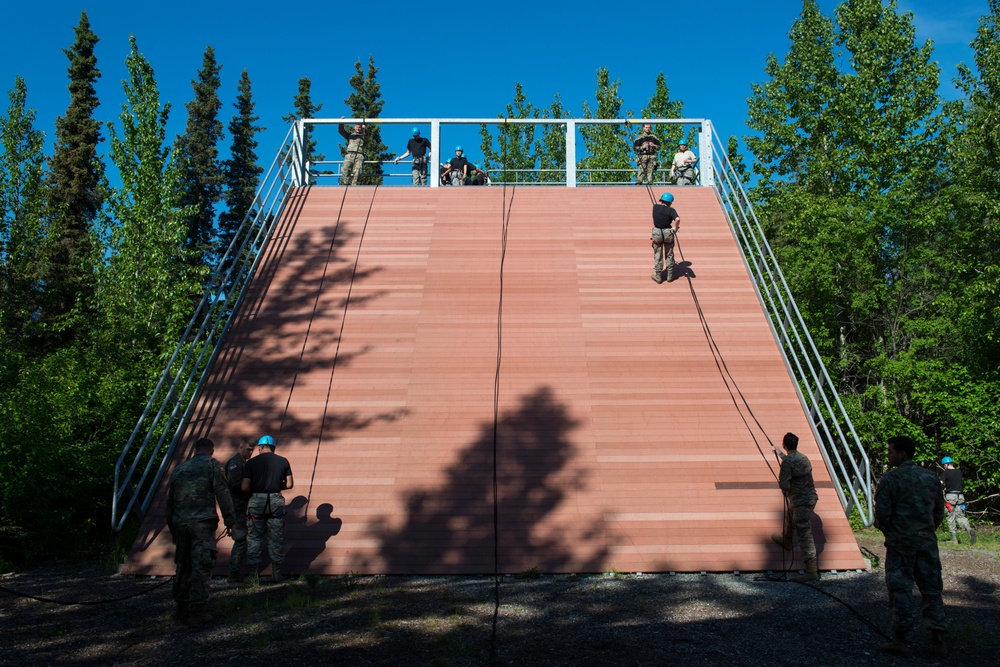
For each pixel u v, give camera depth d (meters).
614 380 10.84
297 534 8.74
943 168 22.25
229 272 11.96
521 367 11.05
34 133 19.11
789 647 5.94
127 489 11.44
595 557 8.49
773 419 10.28
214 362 11.19
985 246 18.89
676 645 5.98
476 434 10.00
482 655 5.73
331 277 12.83
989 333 17.39
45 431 10.42
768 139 25.33
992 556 9.48
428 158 16.84
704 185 15.73
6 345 15.31
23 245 18.77
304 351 11.34
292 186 15.21
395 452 9.73
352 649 5.90
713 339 11.59
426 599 7.38
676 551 8.57
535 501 9.09
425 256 13.32
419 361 11.15
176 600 6.80
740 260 13.27
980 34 19.41
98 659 5.74
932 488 5.98
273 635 6.30
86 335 17.75
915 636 6.25
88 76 34.88
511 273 12.92
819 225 20.31
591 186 15.44
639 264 13.18
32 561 9.61
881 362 19.20
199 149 40.31
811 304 20.81
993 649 5.88
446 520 8.88
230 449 9.82
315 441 9.89
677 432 10.03
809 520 8.26
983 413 17.28
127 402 13.13
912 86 22.41
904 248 21.19
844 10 23.67
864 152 22.17
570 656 5.72
